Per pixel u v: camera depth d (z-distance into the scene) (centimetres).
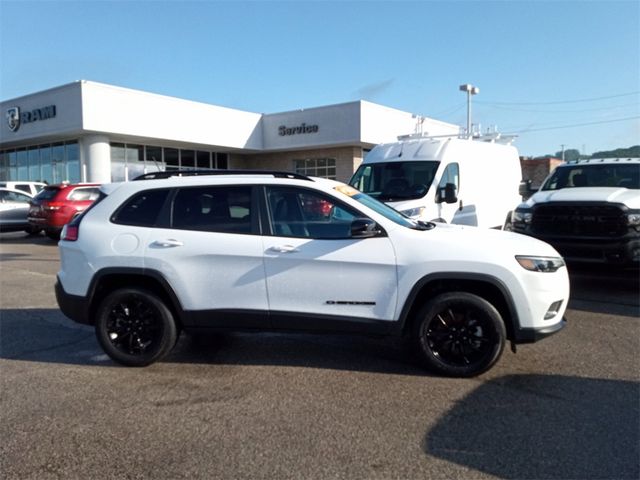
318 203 517
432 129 3256
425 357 502
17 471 346
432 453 364
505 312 502
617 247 791
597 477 334
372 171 1077
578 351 572
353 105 2703
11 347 607
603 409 431
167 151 2880
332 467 347
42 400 457
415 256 492
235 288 516
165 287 522
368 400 452
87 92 2278
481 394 462
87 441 384
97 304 550
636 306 767
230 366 538
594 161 996
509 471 341
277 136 2995
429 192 979
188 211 535
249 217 524
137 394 469
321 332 514
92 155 2441
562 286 502
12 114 2617
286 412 429
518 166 1388
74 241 548
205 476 338
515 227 918
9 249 1505
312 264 504
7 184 2020
